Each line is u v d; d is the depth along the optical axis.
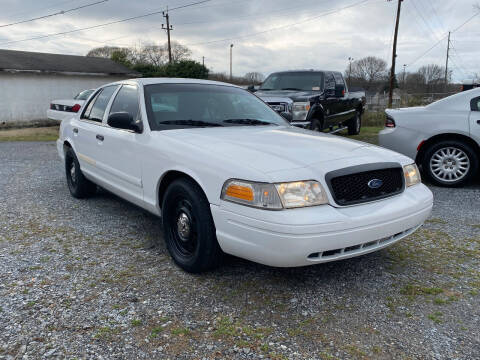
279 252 2.62
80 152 5.07
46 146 11.88
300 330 2.56
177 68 31.89
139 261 3.55
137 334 2.50
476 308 2.83
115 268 3.40
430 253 3.76
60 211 5.00
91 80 23.80
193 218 3.23
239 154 3.00
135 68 32.03
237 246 2.81
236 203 2.78
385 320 2.68
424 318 2.71
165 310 2.76
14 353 2.30
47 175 7.28
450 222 4.62
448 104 6.28
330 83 10.06
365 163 3.00
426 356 2.32
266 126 4.16
